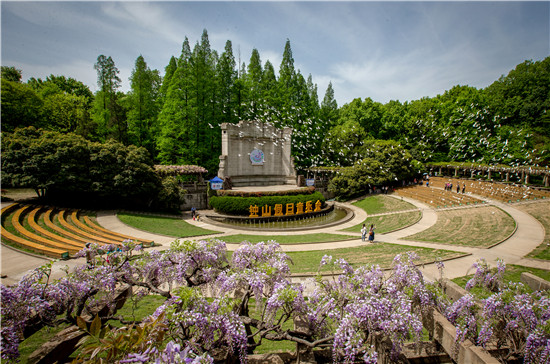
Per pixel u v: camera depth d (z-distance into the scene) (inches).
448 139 1918.1
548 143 1545.3
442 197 1373.0
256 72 1943.9
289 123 1892.2
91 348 139.9
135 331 151.2
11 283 459.8
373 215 1306.6
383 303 231.1
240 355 204.2
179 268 305.4
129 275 328.5
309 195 1346.0
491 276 345.7
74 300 271.1
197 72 1540.4
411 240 816.3
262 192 1259.8
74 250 598.5
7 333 201.6
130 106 1715.1
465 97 1909.4
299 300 239.1
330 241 827.4
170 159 1589.6
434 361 245.3
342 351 209.8
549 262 568.7
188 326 205.6
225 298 220.1
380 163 1636.3
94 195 1119.0
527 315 226.7
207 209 1411.2
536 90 1695.4
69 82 2250.2
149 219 1048.8
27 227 743.1
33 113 1477.6
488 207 1104.8
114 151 1095.0
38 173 934.4
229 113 1769.2
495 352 226.8
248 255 327.0
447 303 276.7
